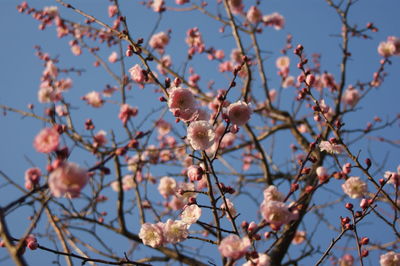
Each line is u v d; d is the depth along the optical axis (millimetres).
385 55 6711
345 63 6891
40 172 3023
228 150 6867
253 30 6996
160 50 7598
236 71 3262
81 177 2281
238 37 6336
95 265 4703
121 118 5711
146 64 3432
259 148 6180
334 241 3275
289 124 6762
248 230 2879
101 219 5910
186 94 3207
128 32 3557
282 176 6480
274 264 4066
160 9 6652
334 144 3510
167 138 7793
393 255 3867
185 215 3320
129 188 7367
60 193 2223
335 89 6984
